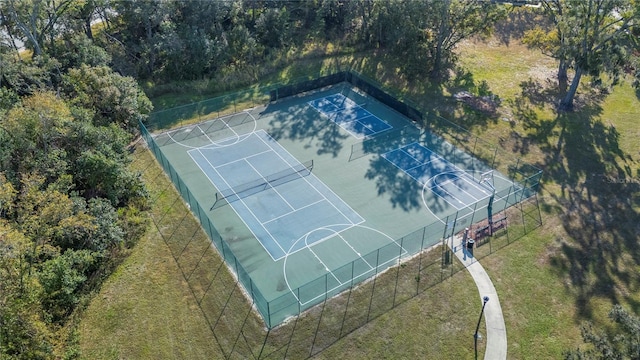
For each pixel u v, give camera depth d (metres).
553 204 44.00
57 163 39.56
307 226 42.06
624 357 24.25
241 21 71.44
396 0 63.41
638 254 38.84
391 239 40.66
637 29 50.66
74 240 36.72
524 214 42.94
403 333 32.91
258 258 38.84
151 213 43.12
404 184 47.09
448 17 60.94
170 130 55.66
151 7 61.72
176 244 40.00
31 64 53.56
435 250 39.41
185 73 64.44
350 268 37.75
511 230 41.25
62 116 41.62
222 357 31.55
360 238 40.78
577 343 32.50
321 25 73.19
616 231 41.00
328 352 31.70
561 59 57.56
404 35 64.38
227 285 36.28
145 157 50.56
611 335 32.84
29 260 32.47
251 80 65.50
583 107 58.06
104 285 36.44
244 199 45.25
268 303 31.94
